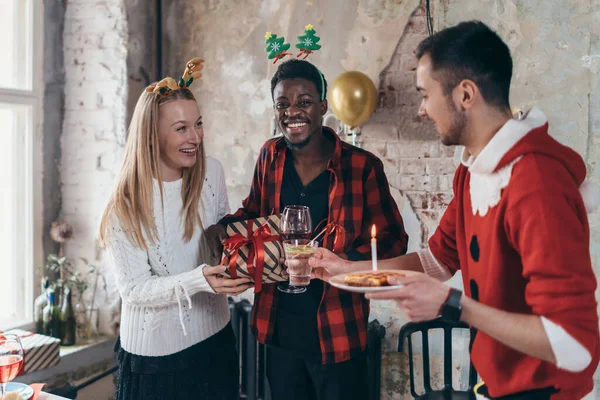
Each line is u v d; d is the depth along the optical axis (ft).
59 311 9.27
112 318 9.86
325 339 6.38
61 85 9.93
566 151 3.70
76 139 9.91
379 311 9.08
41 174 9.61
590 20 7.70
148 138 5.84
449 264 4.97
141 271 5.89
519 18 8.03
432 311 3.65
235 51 9.94
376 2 8.92
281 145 6.87
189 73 6.14
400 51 8.82
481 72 3.77
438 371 8.81
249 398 9.38
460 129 3.94
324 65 9.32
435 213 8.76
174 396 5.97
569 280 3.27
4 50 9.36
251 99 9.88
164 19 10.38
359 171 6.62
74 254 10.01
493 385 3.95
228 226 5.97
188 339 6.00
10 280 9.46
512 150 3.63
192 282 5.60
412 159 8.84
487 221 3.87
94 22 9.72
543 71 7.97
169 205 6.07
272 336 6.70
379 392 8.87
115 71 9.66
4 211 9.49
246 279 5.60
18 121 9.37
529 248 3.41
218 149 10.19
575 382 3.79
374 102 8.57
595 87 7.74
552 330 3.28
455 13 8.40
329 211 6.51
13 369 4.82
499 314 3.53
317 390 6.61
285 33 9.57
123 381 6.07
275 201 6.78
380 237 6.59
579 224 3.40
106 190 9.75
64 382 8.97
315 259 5.30
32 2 9.26
